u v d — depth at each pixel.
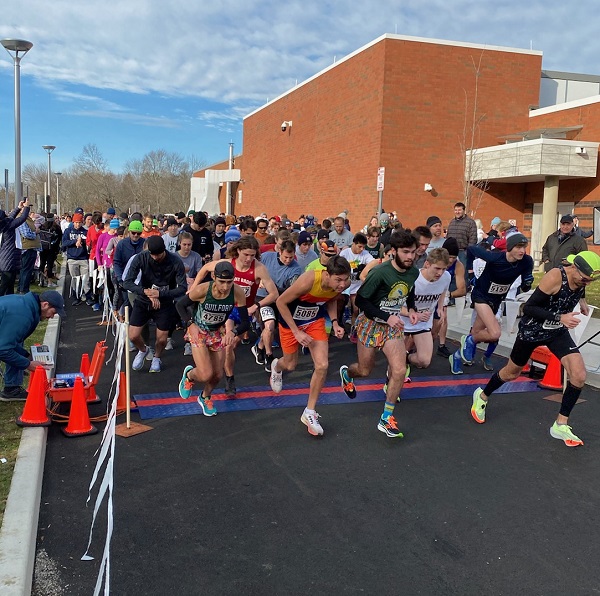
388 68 20.77
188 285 8.15
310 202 27.53
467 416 6.02
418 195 21.64
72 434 5.21
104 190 67.25
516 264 7.23
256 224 9.87
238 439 5.28
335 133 24.66
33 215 13.10
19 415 5.50
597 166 19.75
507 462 4.92
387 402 5.41
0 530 3.53
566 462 4.94
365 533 3.78
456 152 21.86
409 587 3.23
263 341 7.74
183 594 3.13
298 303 5.39
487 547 3.65
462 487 4.45
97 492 4.24
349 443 5.25
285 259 7.58
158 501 4.13
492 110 22.05
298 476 4.57
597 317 11.20
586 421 5.94
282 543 3.64
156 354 7.41
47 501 4.09
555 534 3.82
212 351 5.62
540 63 22.41
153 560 3.43
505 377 5.62
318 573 3.34
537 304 5.23
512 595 3.19
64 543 3.58
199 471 4.62
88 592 3.13
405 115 21.17
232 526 3.82
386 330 5.47
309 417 5.39
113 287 10.74
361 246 8.75
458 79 21.53
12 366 5.69
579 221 20.56
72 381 5.88
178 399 6.32
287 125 29.94
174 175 72.81
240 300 5.60
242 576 3.30
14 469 4.38
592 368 7.66
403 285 5.37
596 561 3.53
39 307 5.62
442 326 8.42
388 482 4.50
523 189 22.84
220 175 42.16
